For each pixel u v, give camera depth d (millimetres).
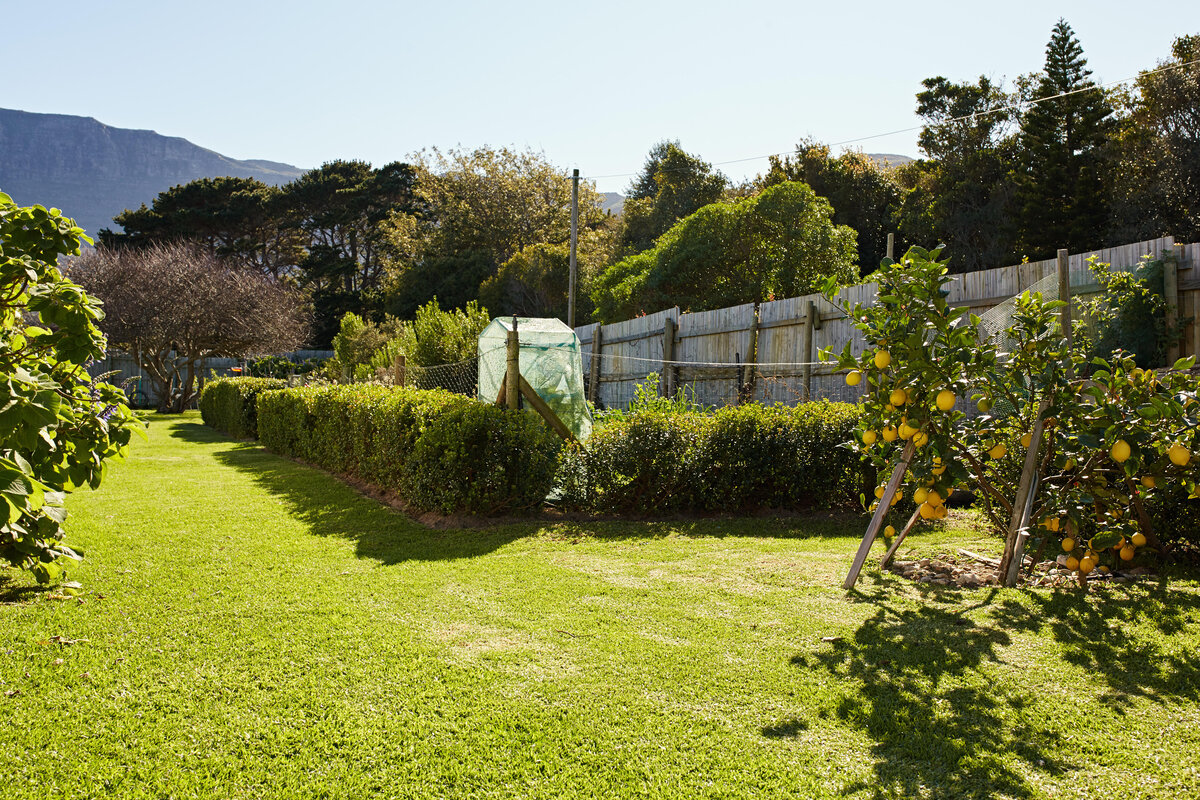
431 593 4332
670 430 6867
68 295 3920
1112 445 4070
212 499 7727
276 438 12859
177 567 4902
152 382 28078
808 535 6012
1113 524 4422
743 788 2342
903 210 29422
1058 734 2637
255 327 28250
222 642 3514
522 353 7773
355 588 4426
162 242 44375
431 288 35719
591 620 3850
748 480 6836
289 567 4926
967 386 4012
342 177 51875
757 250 19734
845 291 9570
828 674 3162
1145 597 4121
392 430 7539
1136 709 2805
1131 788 2309
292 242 53906
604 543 5727
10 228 4047
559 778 2400
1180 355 6488
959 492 7211
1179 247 6551
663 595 4293
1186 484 4277
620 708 2863
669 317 13141
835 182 30703
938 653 3369
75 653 3365
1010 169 27219
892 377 4238
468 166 41062
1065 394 4254
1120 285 6664
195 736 2648
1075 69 24391
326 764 2479
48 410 2611
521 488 6766
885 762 2482
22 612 3918
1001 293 7844
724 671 3195
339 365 19594
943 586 4465
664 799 2285
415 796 2307
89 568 4863
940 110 32250
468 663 3285
